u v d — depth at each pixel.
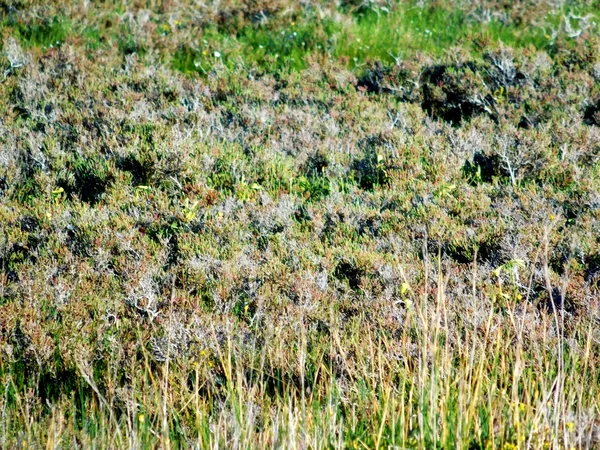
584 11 44.28
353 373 15.23
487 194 24.69
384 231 22.36
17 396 14.38
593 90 32.81
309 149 27.91
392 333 17.03
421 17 43.97
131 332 17.17
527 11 43.12
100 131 28.66
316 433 12.41
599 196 23.41
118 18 41.19
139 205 23.28
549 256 20.44
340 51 39.38
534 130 28.77
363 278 19.48
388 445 12.45
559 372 12.75
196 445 13.02
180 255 20.94
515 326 16.20
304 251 20.89
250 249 21.31
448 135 29.05
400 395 13.88
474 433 12.72
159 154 25.42
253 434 13.07
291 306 18.12
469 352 15.41
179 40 38.88
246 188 24.88
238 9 42.75
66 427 14.05
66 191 24.91
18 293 18.38
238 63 37.16
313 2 44.12
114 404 14.74
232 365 15.94
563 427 11.96
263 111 31.17
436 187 25.00
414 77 35.09
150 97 32.31
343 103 33.00
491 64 35.44
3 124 29.23
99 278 19.61
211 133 29.27
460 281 19.31
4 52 35.72
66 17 40.53
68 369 15.94
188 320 17.53
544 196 24.09
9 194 24.14
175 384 15.09
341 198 24.23
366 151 28.09
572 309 18.36
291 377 15.51
